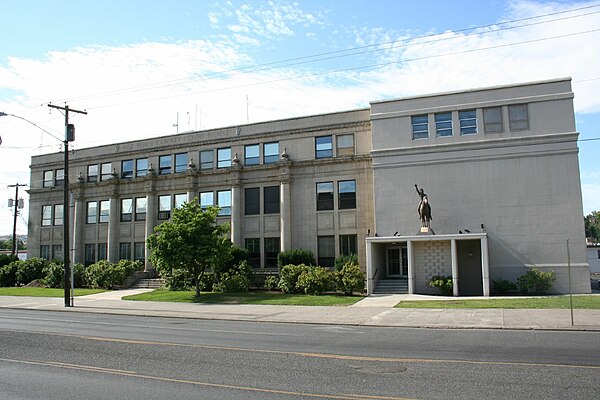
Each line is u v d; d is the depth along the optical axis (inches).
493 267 1210.0
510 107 1241.4
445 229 1256.2
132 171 1738.4
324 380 357.1
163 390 338.3
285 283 1267.2
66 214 1169.4
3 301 1269.7
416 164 1296.8
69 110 1203.9
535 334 591.2
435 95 1300.4
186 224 1205.1
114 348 518.3
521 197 1206.9
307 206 1444.4
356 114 1422.2
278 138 1504.7
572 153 1183.6
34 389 347.3
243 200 1534.2
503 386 328.8
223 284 1322.6
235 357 455.8
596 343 510.0
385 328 690.2
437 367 394.9
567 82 1205.7
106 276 1569.9
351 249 1390.3
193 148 1630.2
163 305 1090.7
